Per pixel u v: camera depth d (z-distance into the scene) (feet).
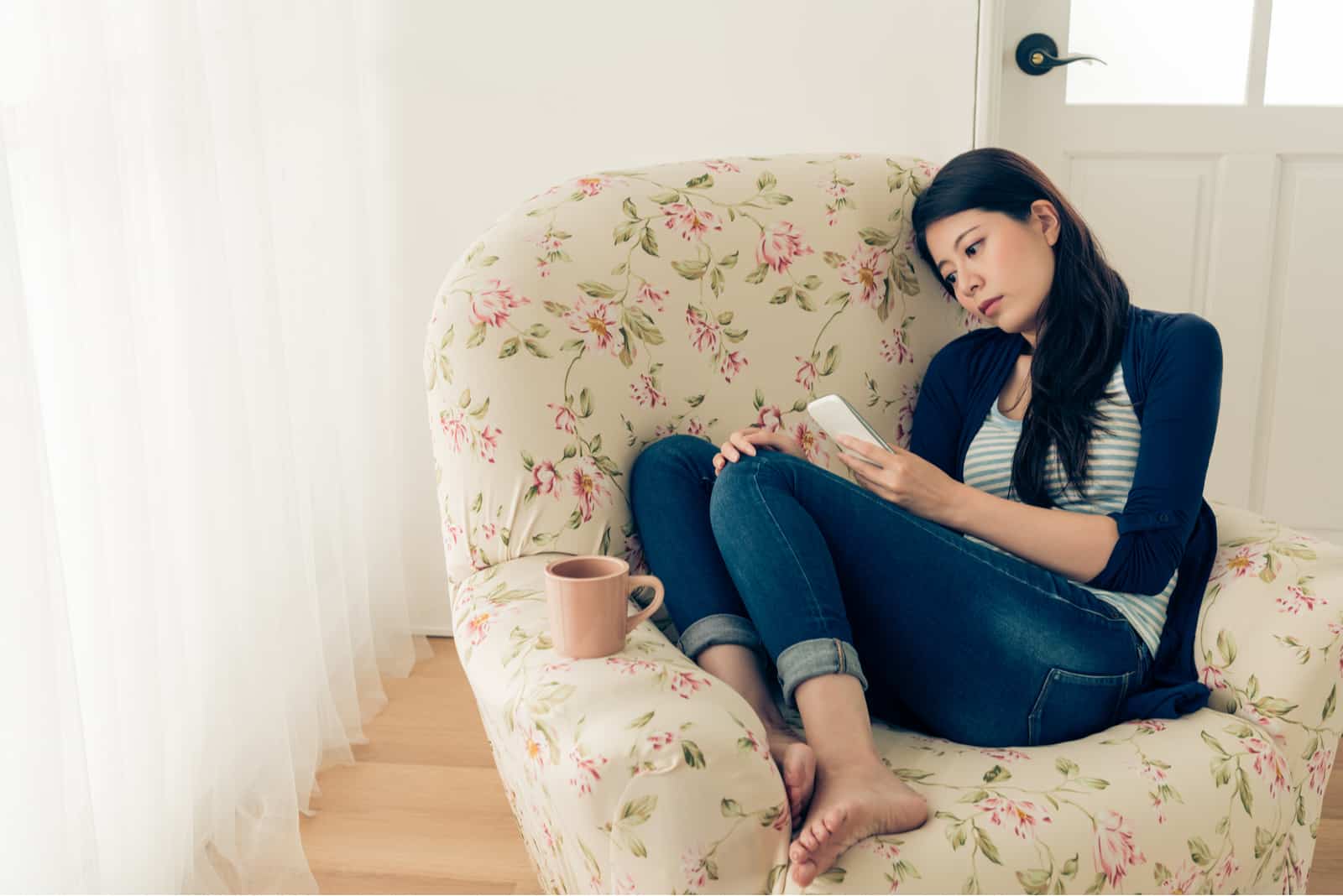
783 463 3.65
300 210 6.06
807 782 2.97
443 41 6.98
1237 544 3.97
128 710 4.27
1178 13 6.89
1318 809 3.73
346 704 6.22
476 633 3.47
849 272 4.76
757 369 4.58
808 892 2.74
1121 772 3.19
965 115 6.75
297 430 5.98
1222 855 3.19
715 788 2.73
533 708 2.92
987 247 4.39
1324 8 6.81
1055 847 2.91
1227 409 7.35
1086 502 4.16
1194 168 7.08
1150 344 4.09
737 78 6.88
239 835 5.10
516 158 7.07
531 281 4.14
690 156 7.00
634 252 4.38
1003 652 3.49
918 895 2.76
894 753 3.47
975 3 6.59
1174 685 3.73
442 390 4.03
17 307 3.51
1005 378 4.56
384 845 5.20
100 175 4.06
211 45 5.09
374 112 7.06
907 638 3.54
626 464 4.23
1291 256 7.12
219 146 5.14
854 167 4.93
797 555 3.38
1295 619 3.60
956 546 3.57
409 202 7.16
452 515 4.05
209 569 4.92
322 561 6.21
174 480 4.82
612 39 6.89
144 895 4.34
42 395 3.99
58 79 3.96
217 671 5.02
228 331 4.91
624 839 2.75
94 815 4.03
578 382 4.12
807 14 6.75
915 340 4.93
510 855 5.10
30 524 3.53
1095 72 7.04
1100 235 7.23
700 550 3.80
